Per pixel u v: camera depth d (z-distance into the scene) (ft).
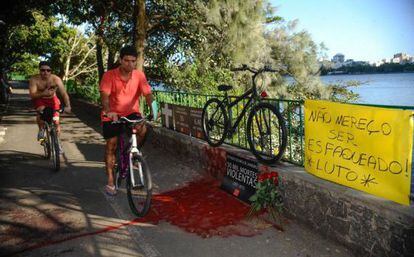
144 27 34.71
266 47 41.34
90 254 10.96
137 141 14.83
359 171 10.41
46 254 11.02
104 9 42.04
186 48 42.70
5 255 11.00
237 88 40.70
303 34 42.42
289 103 13.73
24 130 37.29
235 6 38.01
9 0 40.16
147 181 12.82
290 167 13.53
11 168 21.43
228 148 17.29
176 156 22.68
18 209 14.76
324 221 11.23
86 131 35.19
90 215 13.94
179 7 38.11
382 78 488.02
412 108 9.05
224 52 40.57
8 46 85.76
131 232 12.38
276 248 10.94
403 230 8.67
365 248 9.78
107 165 15.20
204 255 10.71
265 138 14.82
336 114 11.10
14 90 146.30
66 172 20.26
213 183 17.28
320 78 42.19
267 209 13.55
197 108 20.66
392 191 9.44
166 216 13.58
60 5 41.60
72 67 147.33
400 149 9.16
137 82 14.30
